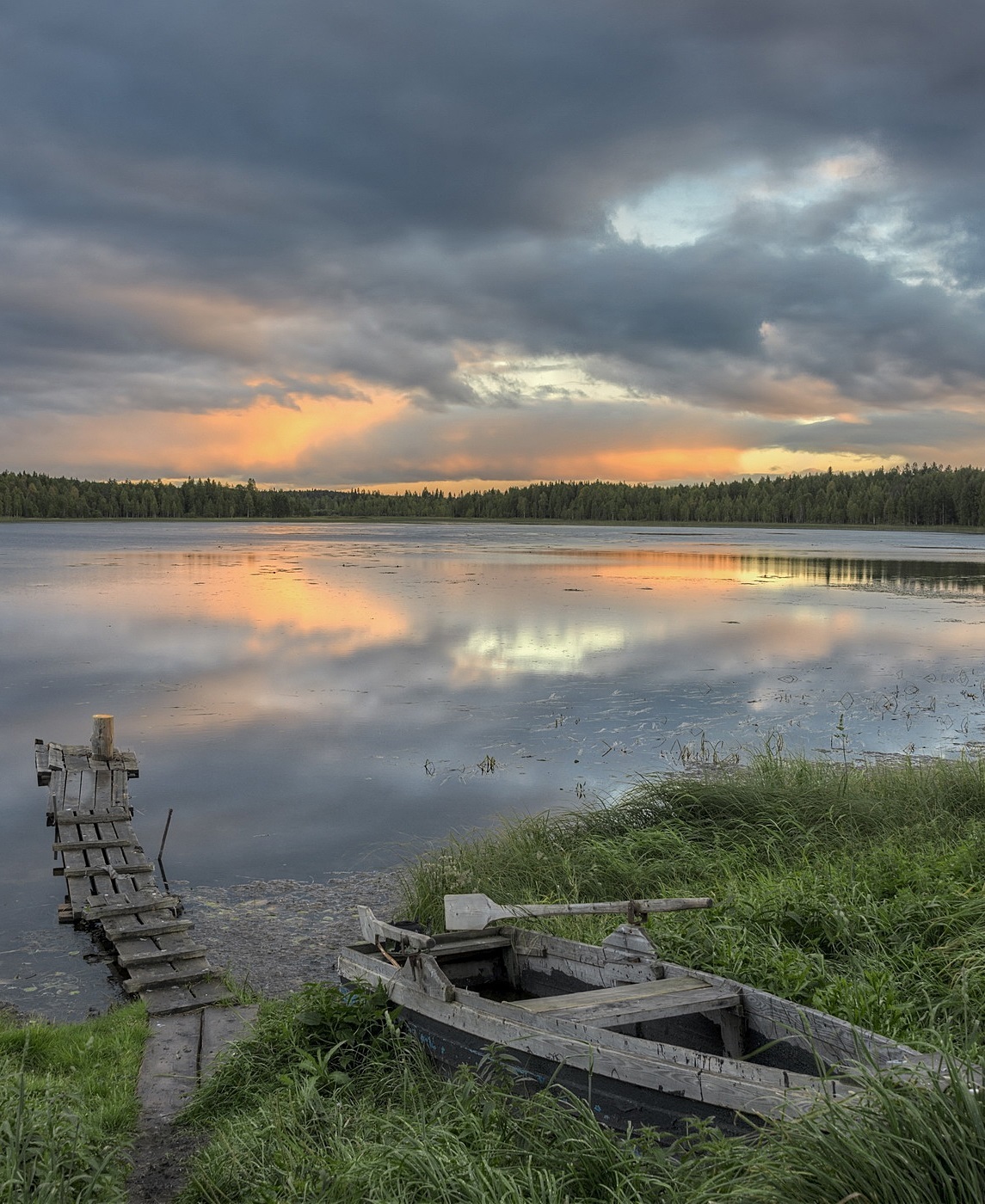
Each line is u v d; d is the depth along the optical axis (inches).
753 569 2123.5
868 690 782.5
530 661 912.3
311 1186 179.0
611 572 2004.2
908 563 2405.3
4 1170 176.2
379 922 273.6
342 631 1102.4
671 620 1198.9
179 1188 201.8
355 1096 227.1
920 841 378.0
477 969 269.7
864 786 456.1
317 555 2625.5
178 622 1181.7
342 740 636.1
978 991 232.1
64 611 1291.8
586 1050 190.2
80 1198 180.7
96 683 829.8
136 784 552.4
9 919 378.6
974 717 684.7
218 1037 276.4
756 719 682.2
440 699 754.8
